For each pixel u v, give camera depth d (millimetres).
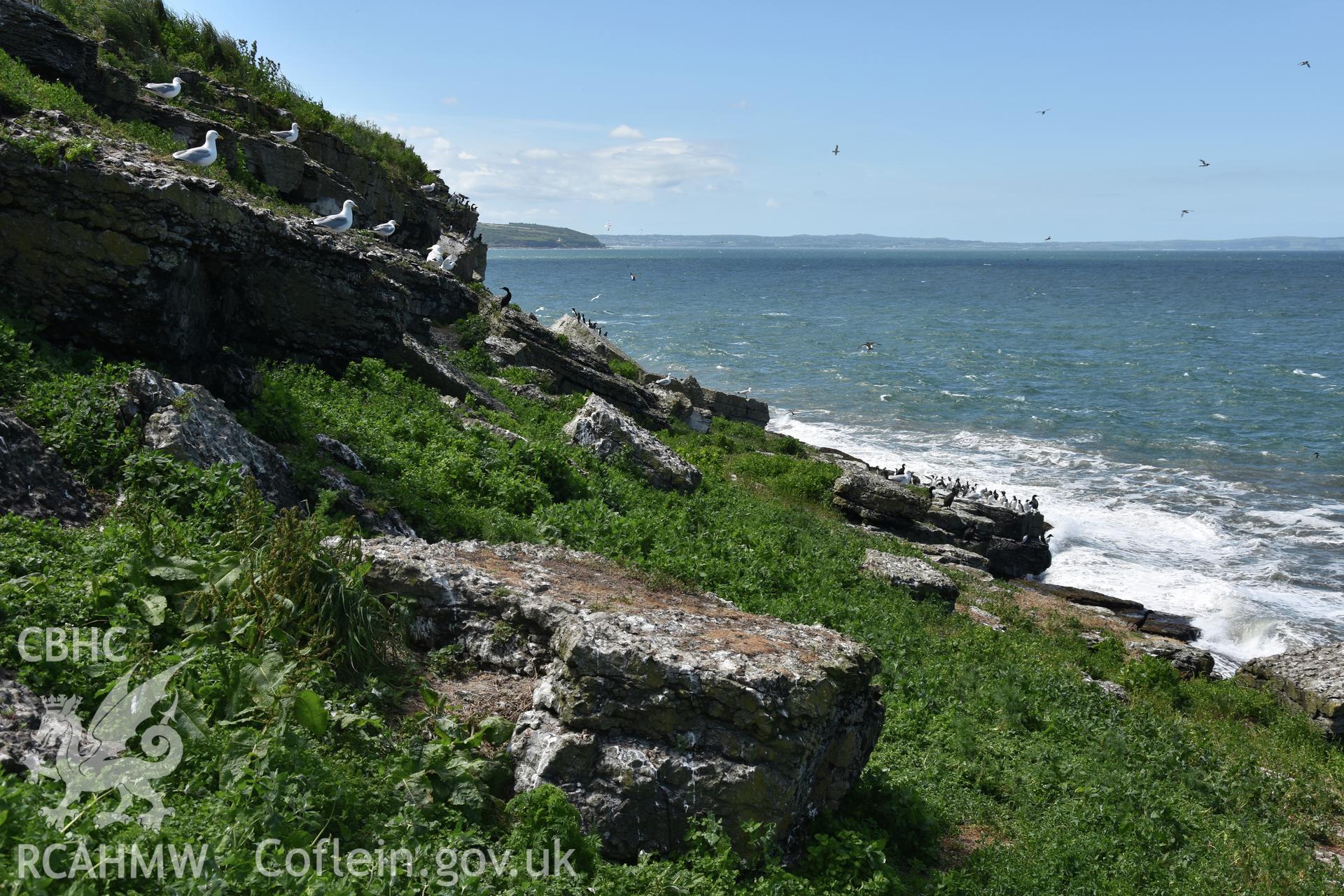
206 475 10562
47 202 12773
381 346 21203
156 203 13273
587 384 35656
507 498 16406
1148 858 10320
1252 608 29688
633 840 7438
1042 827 10344
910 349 92500
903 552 27859
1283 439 54812
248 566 8297
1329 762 17375
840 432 54469
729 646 8398
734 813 7551
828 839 8000
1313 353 92688
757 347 91250
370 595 8828
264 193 27109
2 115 14172
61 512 9617
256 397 15602
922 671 15359
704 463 31328
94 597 7656
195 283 14703
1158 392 69750
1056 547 35062
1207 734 17359
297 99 36719
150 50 30500
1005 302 160500
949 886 8383
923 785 10695
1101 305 155250
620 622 8461
